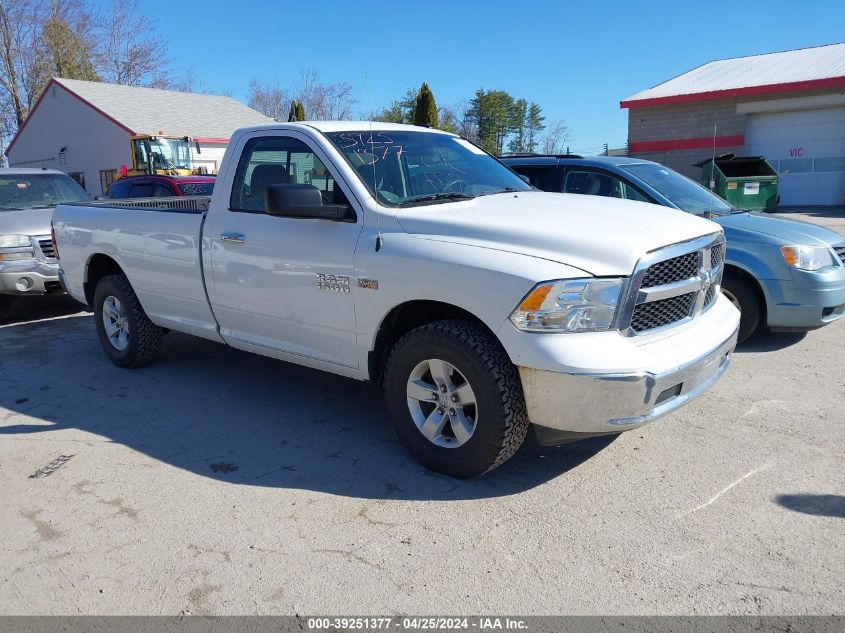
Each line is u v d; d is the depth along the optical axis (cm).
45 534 336
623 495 355
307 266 418
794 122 2014
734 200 1353
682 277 364
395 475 386
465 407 371
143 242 543
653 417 335
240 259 461
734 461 387
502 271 334
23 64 4247
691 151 2169
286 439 441
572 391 322
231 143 483
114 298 597
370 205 398
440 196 424
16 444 446
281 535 327
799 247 567
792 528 318
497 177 493
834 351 591
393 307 380
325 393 527
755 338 641
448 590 283
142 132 3156
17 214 843
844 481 360
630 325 335
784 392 494
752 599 271
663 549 306
